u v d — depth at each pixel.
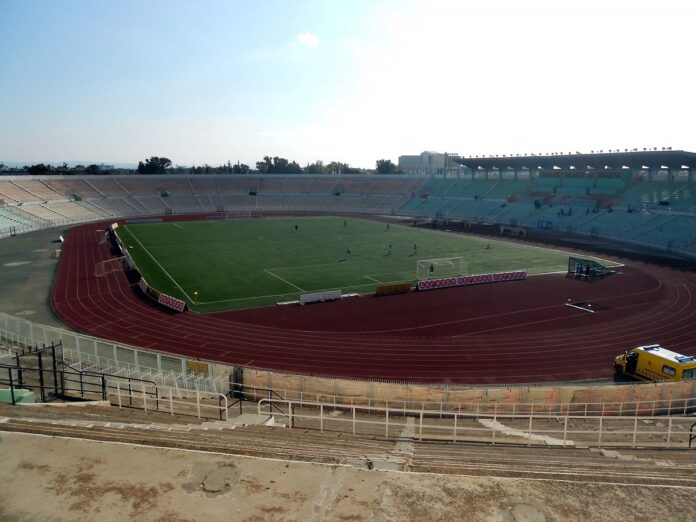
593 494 9.20
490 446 15.93
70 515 8.47
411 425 16.98
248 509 8.65
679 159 86.06
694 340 38.53
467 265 68.25
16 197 113.69
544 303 49.22
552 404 21.75
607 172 109.50
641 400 23.73
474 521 8.32
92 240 89.38
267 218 130.12
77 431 11.84
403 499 8.92
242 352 36.12
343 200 157.00
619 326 41.94
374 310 46.91
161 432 12.66
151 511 8.59
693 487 9.53
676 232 81.50
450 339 39.06
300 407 22.64
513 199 123.06
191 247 82.69
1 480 9.53
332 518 8.38
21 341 31.03
